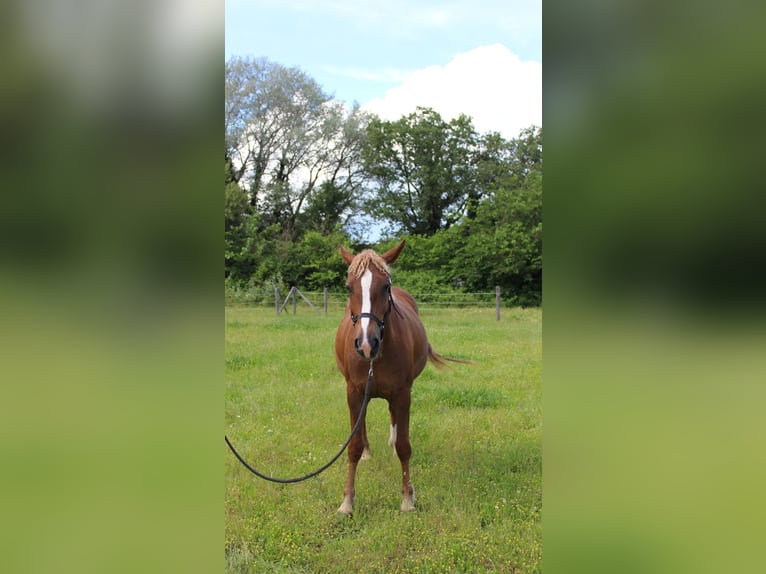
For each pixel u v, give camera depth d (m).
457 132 28.41
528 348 9.39
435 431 5.00
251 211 25.53
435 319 15.01
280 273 23.89
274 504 3.69
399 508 3.79
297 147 29.75
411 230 29.36
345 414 5.52
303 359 8.15
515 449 4.57
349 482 3.79
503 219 23.00
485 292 21.86
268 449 4.57
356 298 3.54
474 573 3.00
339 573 3.04
